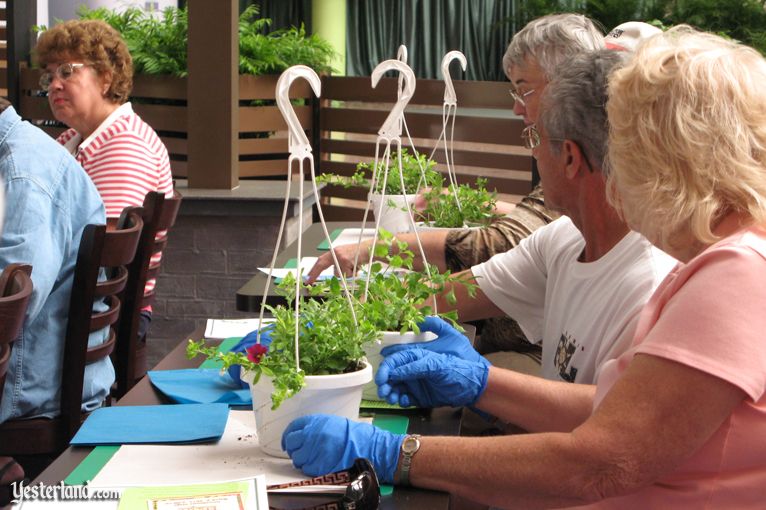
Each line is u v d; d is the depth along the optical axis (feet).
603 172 5.32
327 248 10.09
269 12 36.78
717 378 3.77
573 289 5.94
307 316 4.77
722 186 3.89
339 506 4.02
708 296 3.82
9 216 7.09
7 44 20.07
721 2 22.45
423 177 9.87
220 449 4.69
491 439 4.29
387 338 5.41
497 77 35.24
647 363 3.91
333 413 4.59
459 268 8.89
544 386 5.36
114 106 11.44
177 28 18.97
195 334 6.95
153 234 9.02
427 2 35.19
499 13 34.88
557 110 5.37
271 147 20.31
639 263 5.45
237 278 15.08
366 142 21.62
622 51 5.33
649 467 3.92
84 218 7.62
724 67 3.89
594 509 4.37
